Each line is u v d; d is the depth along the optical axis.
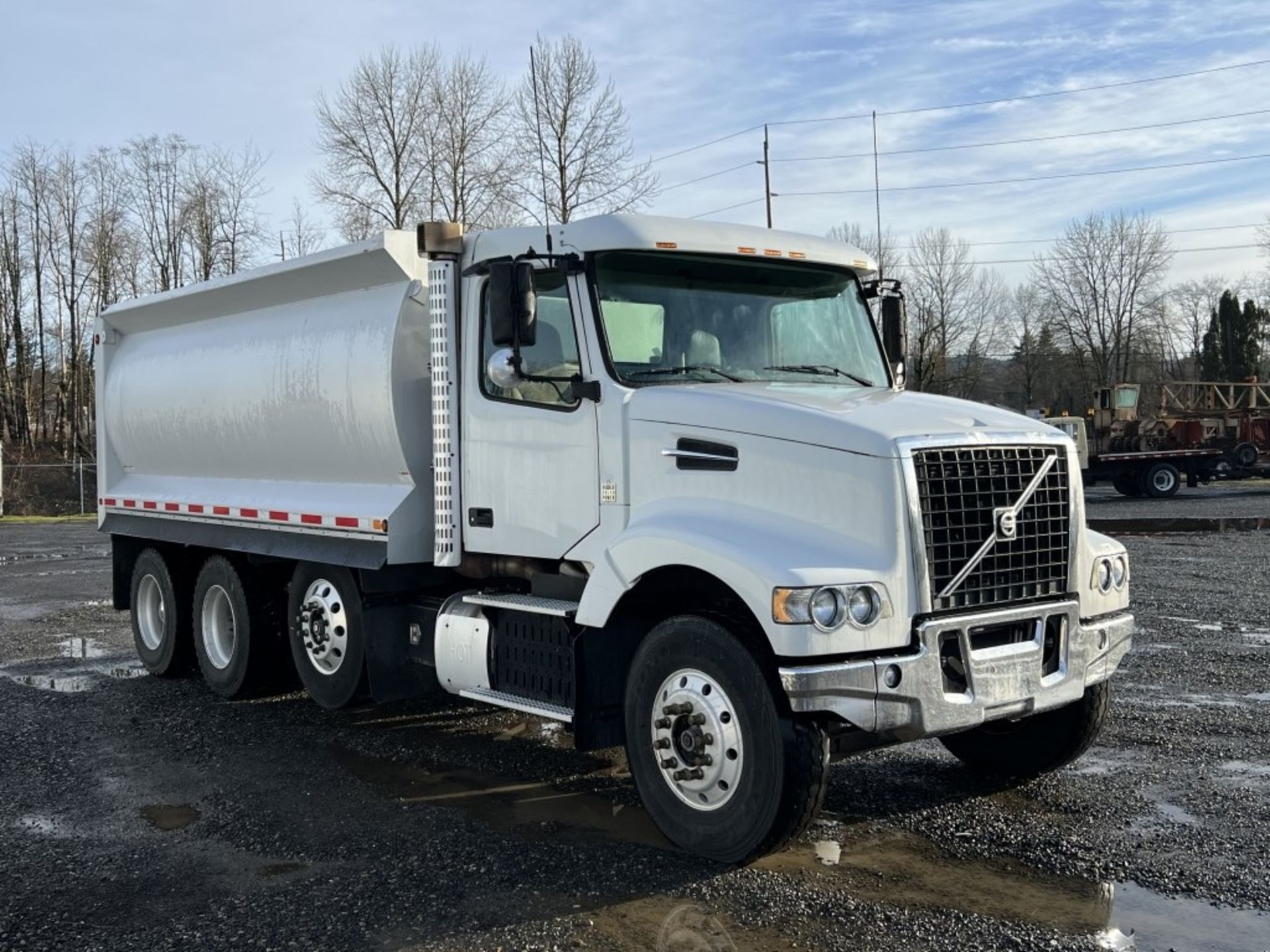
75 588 15.59
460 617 6.59
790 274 6.33
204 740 7.49
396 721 7.96
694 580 5.27
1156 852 4.96
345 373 7.33
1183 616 10.97
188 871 5.08
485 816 5.78
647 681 5.25
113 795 6.27
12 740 7.50
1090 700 5.71
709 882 4.77
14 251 54.03
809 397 5.43
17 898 4.80
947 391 63.06
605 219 5.77
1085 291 73.94
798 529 4.95
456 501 6.65
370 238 7.05
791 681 4.54
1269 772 6.07
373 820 5.75
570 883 4.80
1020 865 4.87
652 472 5.50
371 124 38.72
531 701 5.99
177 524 9.45
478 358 6.51
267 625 8.65
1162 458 31.20
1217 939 4.10
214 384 8.80
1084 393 74.81
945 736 6.30
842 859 5.00
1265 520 22.44
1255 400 34.88
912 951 4.06
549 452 6.03
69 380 55.44
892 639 4.73
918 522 4.78
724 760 4.89
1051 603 5.24
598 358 5.70
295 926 4.44
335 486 7.78
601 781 6.41
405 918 4.49
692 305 6.00
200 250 48.28
